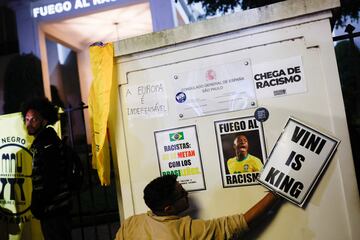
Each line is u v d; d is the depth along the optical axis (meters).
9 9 6.44
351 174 1.69
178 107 1.92
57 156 2.56
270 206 1.77
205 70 1.87
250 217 1.73
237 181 1.84
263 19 1.76
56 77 7.49
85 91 7.99
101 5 5.70
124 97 2.01
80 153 5.30
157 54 1.94
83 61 8.00
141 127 1.98
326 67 1.71
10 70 6.40
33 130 2.70
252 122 1.81
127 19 6.50
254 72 1.80
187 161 1.91
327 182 1.73
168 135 1.94
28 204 3.09
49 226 2.57
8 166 3.15
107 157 2.05
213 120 1.86
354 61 4.34
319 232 1.74
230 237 1.71
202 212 1.89
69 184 2.65
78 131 7.22
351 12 4.51
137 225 1.82
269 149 1.79
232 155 1.84
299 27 1.73
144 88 1.97
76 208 4.84
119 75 2.00
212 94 1.86
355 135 2.84
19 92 6.34
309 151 1.74
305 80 1.74
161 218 1.75
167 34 1.89
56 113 2.90
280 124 1.77
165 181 1.77
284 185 1.76
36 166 2.52
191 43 1.88
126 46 1.96
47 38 6.83
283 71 1.76
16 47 6.50
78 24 6.50
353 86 4.24
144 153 1.98
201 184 1.89
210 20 1.83
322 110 1.72
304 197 1.74
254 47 1.80
